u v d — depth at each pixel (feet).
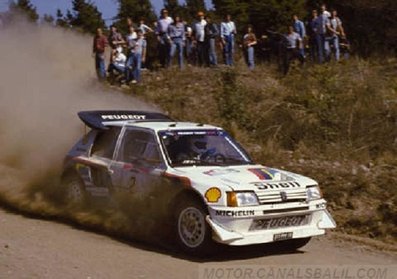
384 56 73.82
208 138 33.12
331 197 40.40
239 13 92.22
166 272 26.23
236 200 28.04
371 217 36.60
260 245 31.78
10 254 27.78
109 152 34.83
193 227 29.04
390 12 84.84
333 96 59.36
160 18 73.15
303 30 70.13
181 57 72.54
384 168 46.19
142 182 31.91
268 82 66.90
